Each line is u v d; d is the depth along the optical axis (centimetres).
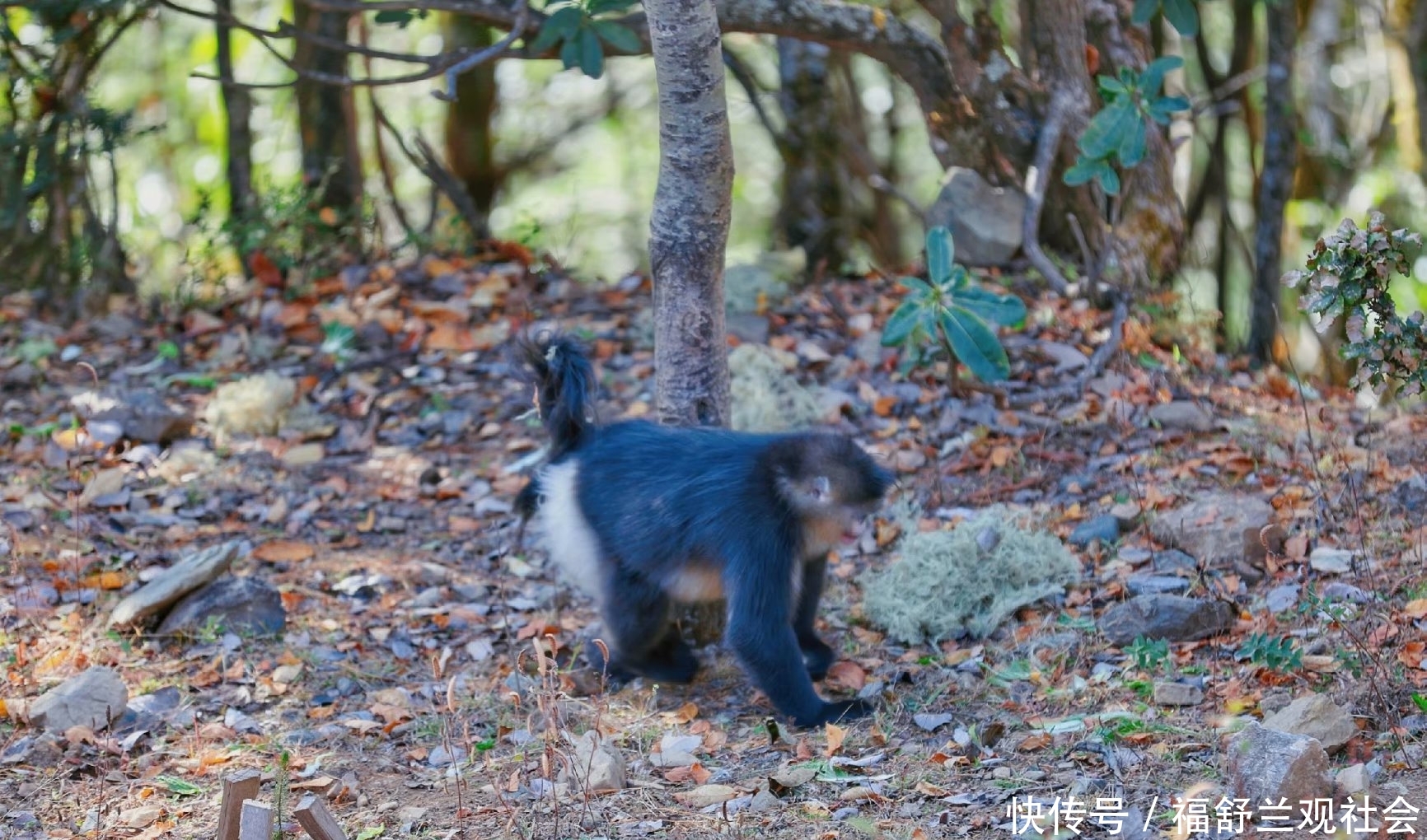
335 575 824
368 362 1103
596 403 736
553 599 802
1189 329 1120
